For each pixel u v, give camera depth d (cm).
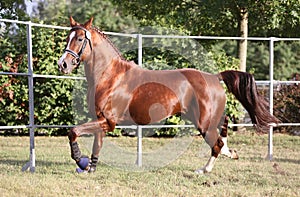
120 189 647
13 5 1483
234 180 728
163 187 664
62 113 1259
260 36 1614
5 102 1238
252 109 781
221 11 1330
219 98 767
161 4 1400
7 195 598
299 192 650
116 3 1546
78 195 609
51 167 809
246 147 1118
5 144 1141
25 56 1244
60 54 1244
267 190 655
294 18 1324
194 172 773
